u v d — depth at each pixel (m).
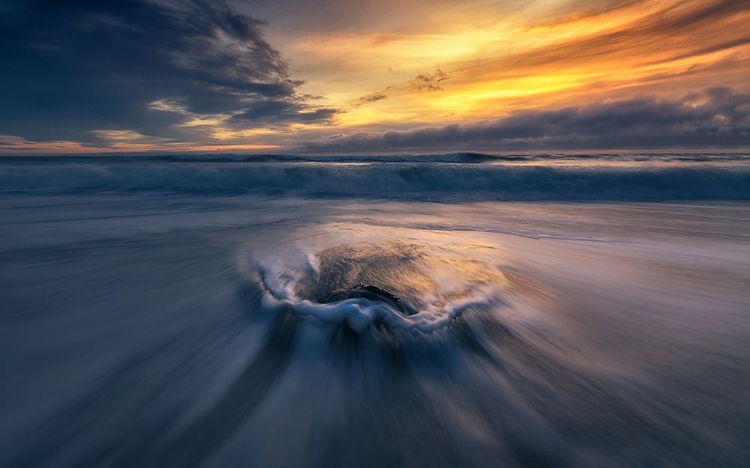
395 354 2.26
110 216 7.57
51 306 3.10
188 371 2.17
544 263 4.36
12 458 1.58
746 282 3.80
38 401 1.91
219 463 1.54
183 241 5.42
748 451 1.59
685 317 2.97
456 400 1.91
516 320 2.79
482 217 7.71
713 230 6.46
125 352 2.38
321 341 2.36
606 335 2.64
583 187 11.89
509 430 1.71
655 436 1.68
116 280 3.74
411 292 3.16
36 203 9.26
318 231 6.08
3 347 2.43
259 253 4.59
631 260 4.57
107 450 1.62
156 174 13.38
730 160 20.08
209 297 3.26
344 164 16.11
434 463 1.53
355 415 1.80
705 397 1.94
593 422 1.76
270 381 2.07
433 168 13.44
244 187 12.50
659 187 11.73
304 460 1.55
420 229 6.32
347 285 3.32
